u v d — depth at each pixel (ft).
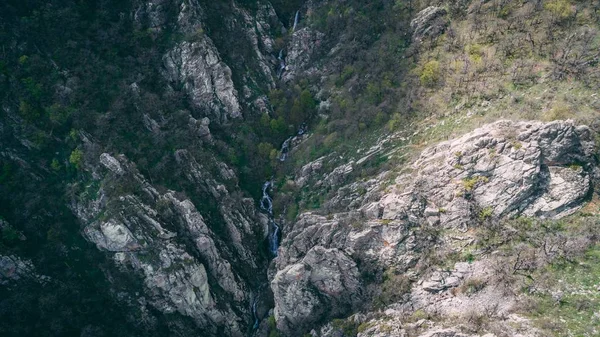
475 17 365.81
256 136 412.36
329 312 312.29
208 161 387.55
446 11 383.86
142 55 407.23
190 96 410.72
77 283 342.23
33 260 336.49
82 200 353.51
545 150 278.67
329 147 384.47
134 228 345.72
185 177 378.94
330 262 308.19
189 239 362.94
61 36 384.88
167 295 349.61
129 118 380.58
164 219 357.61
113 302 346.95
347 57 417.49
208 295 356.79
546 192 274.36
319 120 409.49
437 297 266.36
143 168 366.63
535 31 337.52
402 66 381.19
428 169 303.07
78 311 335.47
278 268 348.18
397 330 261.03
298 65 448.24
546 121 287.28
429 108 344.69
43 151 361.92
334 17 442.09
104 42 398.42
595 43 315.37
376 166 343.26
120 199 347.15
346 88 405.80
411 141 338.13
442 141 319.27
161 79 409.08
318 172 379.55
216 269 365.81
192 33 415.85
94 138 363.97
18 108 358.02
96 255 351.87
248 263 383.24
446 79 350.23
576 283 244.83
